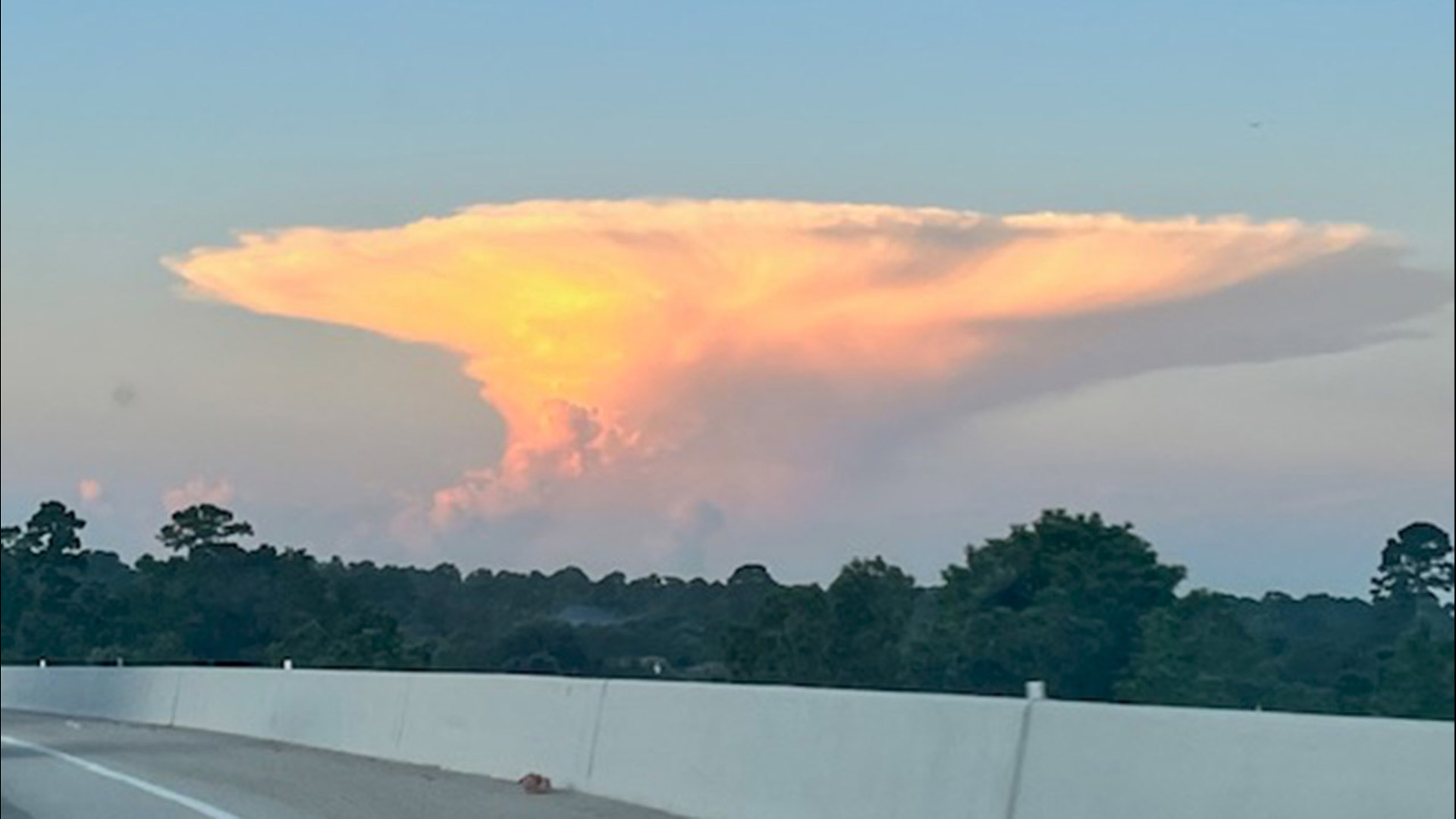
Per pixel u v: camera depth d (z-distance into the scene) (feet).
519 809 94.27
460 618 417.90
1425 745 51.24
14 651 481.46
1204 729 59.06
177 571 473.67
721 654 285.02
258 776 120.78
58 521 492.95
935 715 73.41
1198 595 217.97
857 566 266.16
